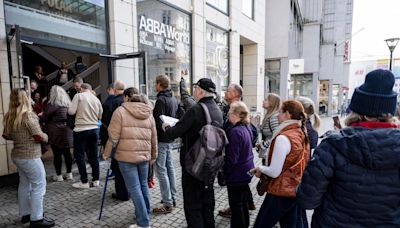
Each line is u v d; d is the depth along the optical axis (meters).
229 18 10.32
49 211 3.42
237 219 2.71
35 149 2.85
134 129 2.78
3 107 4.27
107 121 3.97
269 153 2.30
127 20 6.02
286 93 15.71
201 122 2.50
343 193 1.27
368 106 1.25
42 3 4.74
